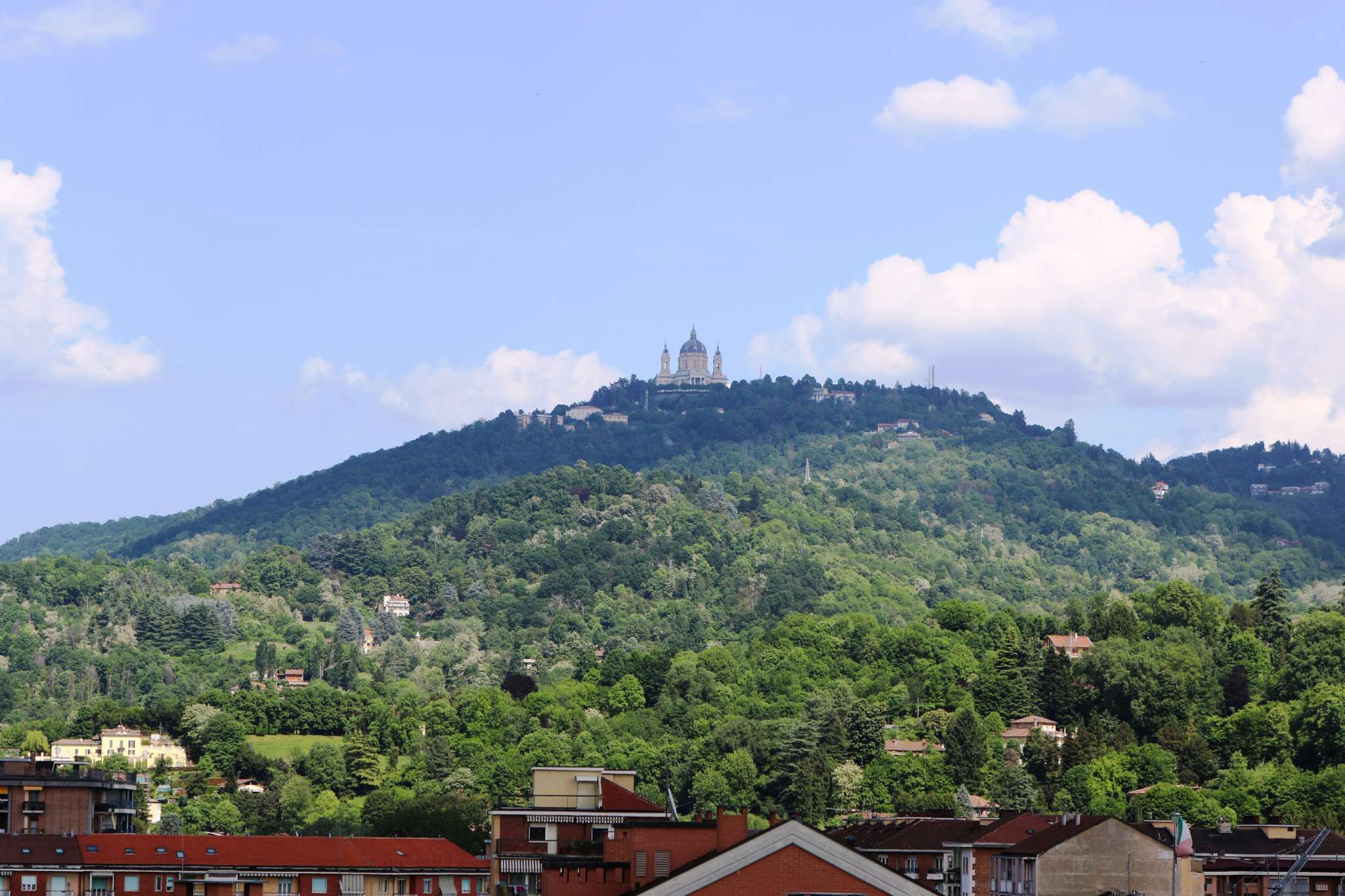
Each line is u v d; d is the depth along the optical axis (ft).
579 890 422.41
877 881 396.37
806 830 397.39
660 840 422.41
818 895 394.73
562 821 620.90
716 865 394.93
